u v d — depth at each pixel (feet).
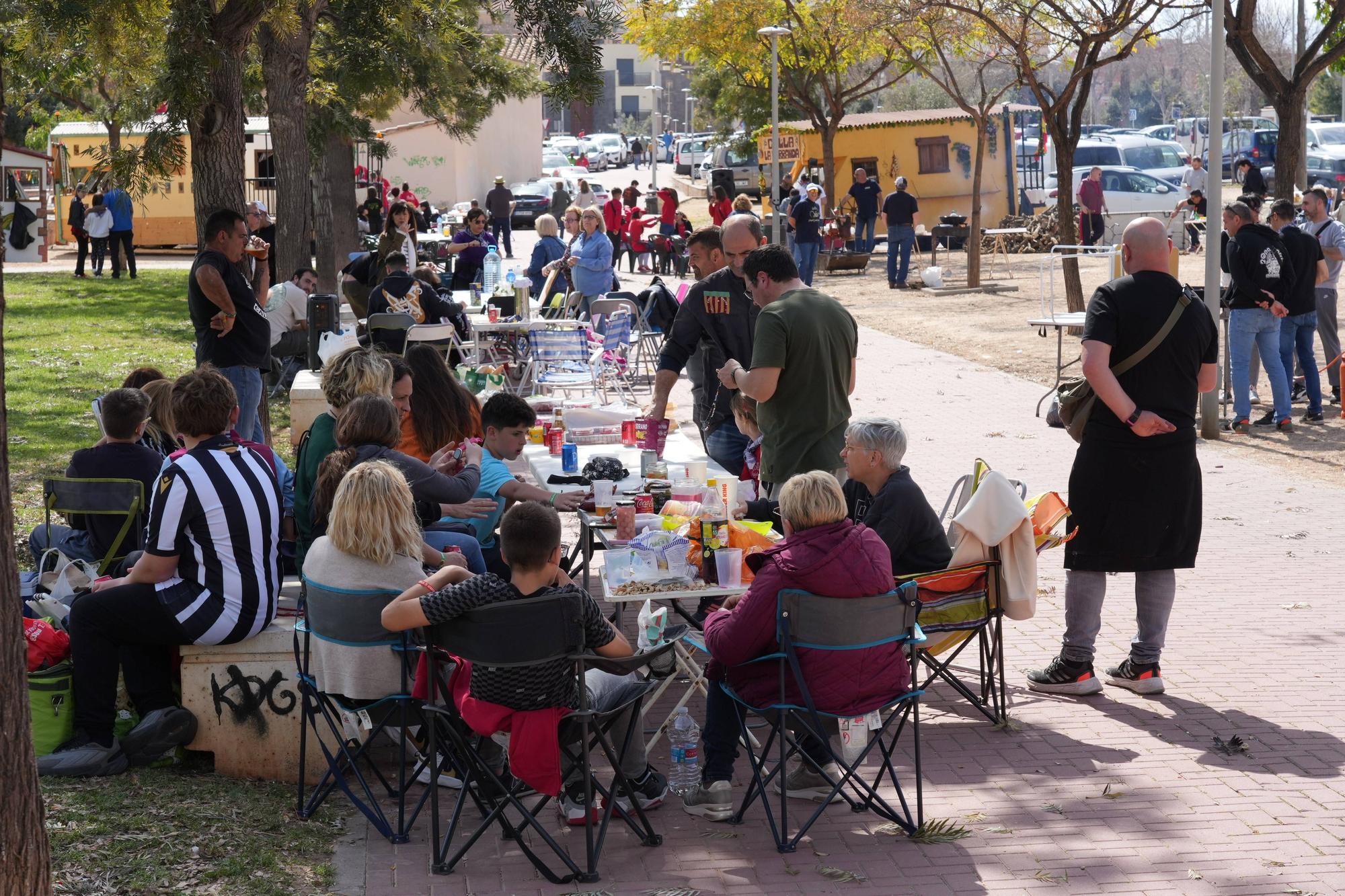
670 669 17.31
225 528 16.07
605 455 22.86
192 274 27.27
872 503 17.97
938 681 20.22
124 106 36.19
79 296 72.84
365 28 52.08
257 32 46.68
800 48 101.96
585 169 222.89
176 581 16.05
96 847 13.82
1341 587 24.41
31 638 16.24
